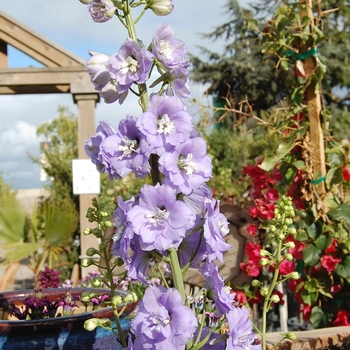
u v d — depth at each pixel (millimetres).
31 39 7781
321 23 3576
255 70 24688
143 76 1321
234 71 25094
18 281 9406
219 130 17875
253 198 3938
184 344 1221
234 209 3963
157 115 1316
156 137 1284
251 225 3645
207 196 1357
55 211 8117
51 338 1690
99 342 1747
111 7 1394
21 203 8211
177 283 1354
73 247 9016
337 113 20656
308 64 3500
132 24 1432
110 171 1328
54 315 2197
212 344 1362
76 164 7512
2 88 7902
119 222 1357
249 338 1357
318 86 3477
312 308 3408
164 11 1439
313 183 3418
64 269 8789
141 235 1253
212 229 1332
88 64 1387
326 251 3344
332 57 21266
